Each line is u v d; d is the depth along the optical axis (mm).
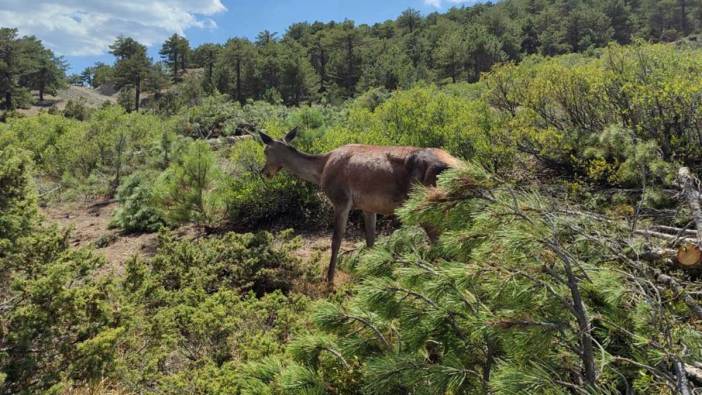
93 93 108000
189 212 8969
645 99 6699
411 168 5164
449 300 2219
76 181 12836
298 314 4355
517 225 2230
